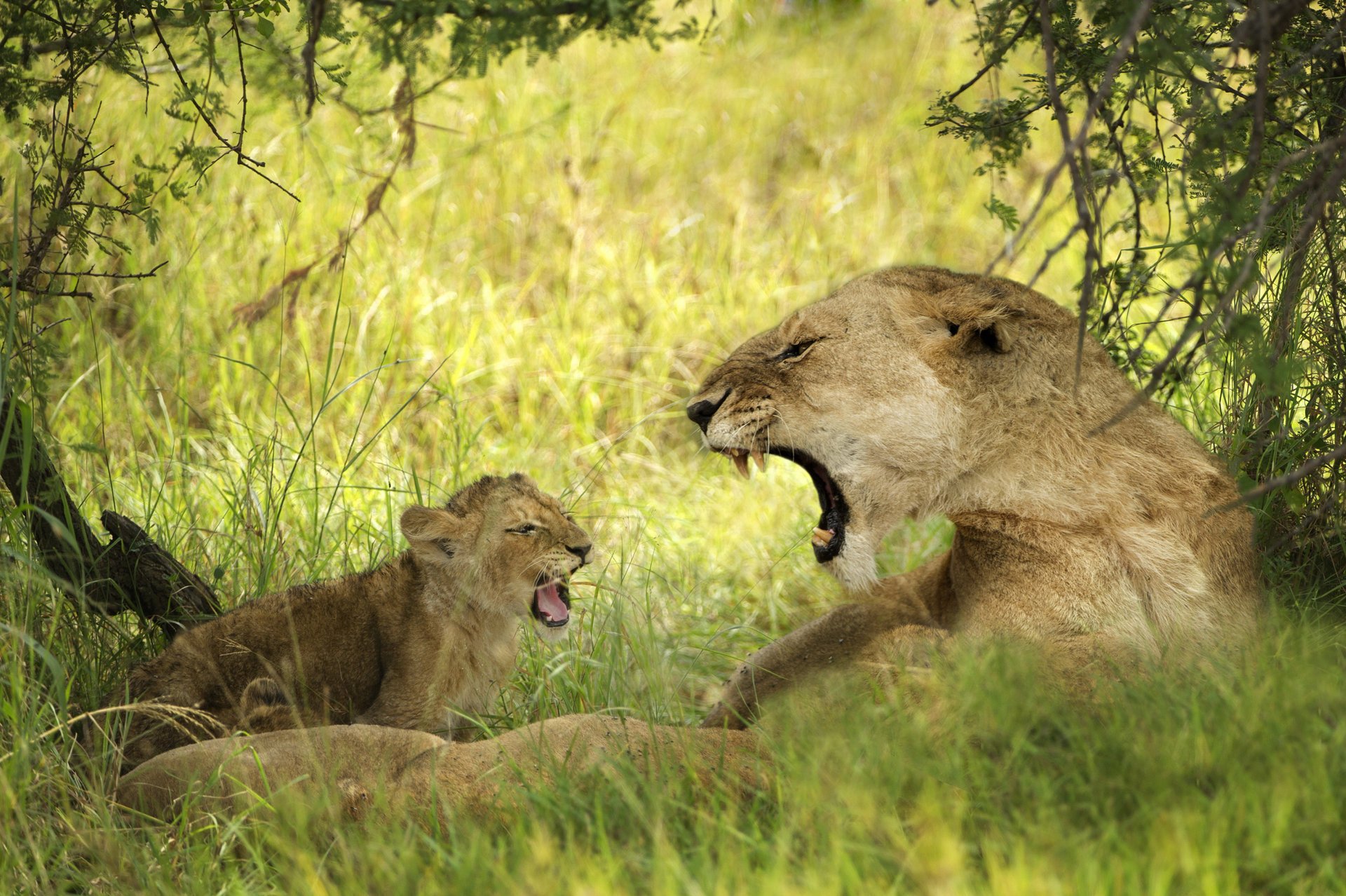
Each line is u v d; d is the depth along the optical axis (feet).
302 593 29.89
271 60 36.76
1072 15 27.02
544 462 44.86
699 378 50.70
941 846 17.62
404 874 19.15
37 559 27.99
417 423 45.91
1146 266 31.35
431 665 29.35
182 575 30.86
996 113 29.14
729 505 43.06
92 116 47.65
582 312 52.37
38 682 25.36
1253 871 17.84
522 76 68.59
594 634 33.47
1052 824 18.39
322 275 50.39
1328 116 28.40
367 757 22.63
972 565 25.08
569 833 19.33
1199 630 23.12
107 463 39.22
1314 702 21.30
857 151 69.97
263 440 41.68
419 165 57.67
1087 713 21.47
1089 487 23.85
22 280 28.07
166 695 26.94
